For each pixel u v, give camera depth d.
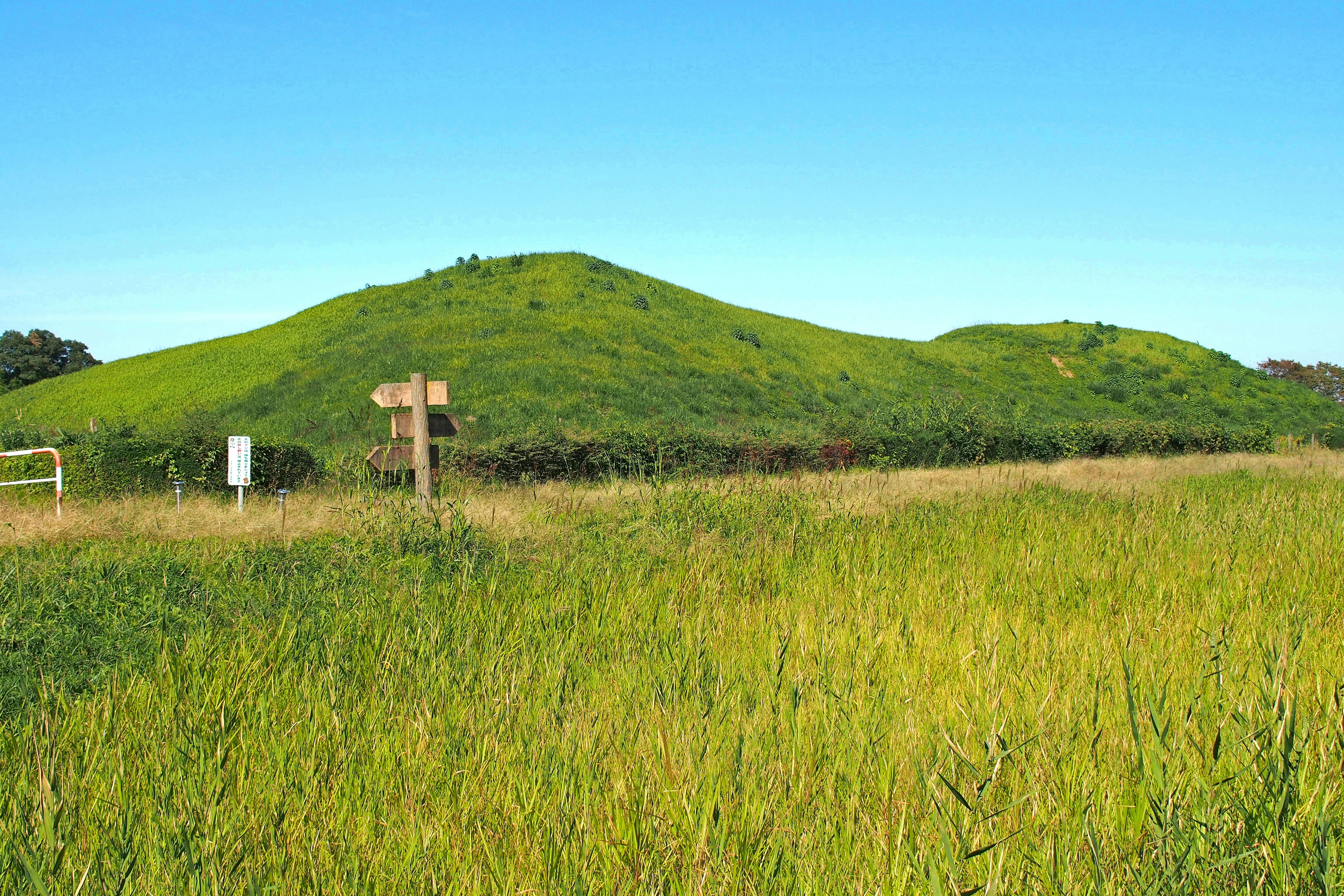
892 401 47.44
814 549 8.50
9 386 71.62
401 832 2.95
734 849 2.75
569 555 8.52
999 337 68.81
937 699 4.17
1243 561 7.62
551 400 32.94
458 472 17.64
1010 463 27.56
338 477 13.80
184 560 8.05
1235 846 2.78
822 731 3.72
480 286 54.97
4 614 6.06
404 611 5.88
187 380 42.56
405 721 3.91
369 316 49.62
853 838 2.91
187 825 2.93
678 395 37.78
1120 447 31.91
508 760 3.49
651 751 3.49
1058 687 4.20
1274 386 62.38
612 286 55.06
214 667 4.62
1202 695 3.85
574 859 2.77
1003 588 6.82
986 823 2.93
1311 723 3.45
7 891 2.55
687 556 8.09
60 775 3.34
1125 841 2.87
